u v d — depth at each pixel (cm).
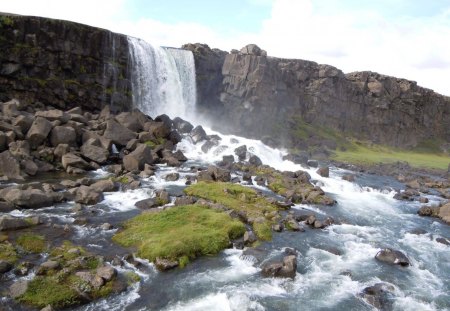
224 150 5450
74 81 5709
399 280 2303
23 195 2794
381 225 3412
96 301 1812
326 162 7531
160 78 7144
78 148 4341
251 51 9081
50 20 5397
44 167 3841
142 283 1998
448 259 2708
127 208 3011
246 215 3006
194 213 2864
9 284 1831
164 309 1802
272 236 2766
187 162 4891
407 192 4966
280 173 4772
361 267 2427
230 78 9056
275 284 2106
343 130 11400
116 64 6197
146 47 6825
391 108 12181
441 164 9969
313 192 3994
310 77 10981
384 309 1973
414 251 2823
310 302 1969
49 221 2606
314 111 10788
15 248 2159
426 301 2083
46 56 5425
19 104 5016
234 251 2450
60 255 2112
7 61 5141
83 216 2758
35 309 1686
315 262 2427
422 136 13162
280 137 8950
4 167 3488
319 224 3084
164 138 5300
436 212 3900
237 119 8762
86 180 3488
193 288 1995
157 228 2577
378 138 11894
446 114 14162
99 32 5888
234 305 1869
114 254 2231
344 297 2041
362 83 11775
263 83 9038
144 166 4269
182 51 7819
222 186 3662
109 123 4772
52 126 4247
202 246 2384
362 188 4934
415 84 12781
